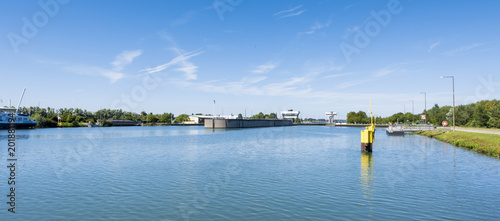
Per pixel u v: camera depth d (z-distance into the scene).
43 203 21.28
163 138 96.06
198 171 33.41
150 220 17.91
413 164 36.88
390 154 47.19
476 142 53.97
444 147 57.28
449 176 29.36
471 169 32.88
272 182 27.47
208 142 77.88
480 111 117.94
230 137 100.69
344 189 24.64
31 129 174.50
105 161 41.91
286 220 17.66
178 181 28.19
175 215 18.67
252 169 34.50
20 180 28.97
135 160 42.75
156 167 36.38
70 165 38.34
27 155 49.66
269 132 144.25
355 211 19.09
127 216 18.59
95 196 23.03
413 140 76.62
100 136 108.50
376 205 20.27
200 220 17.78
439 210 19.14
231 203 21.06
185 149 59.09
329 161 40.47
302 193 23.48
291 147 62.44
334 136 105.44
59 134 121.88
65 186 26.38
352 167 35.28
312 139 88.38
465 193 23.05
